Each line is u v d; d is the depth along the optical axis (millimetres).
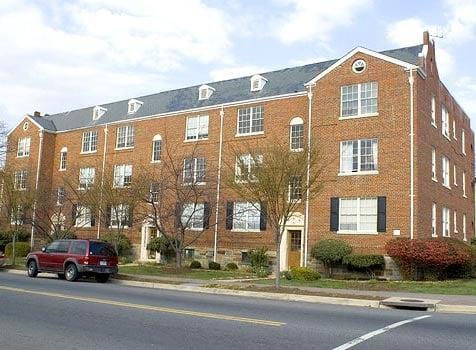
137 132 39094
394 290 19188
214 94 36750
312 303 16219
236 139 32781
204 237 32906
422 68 26766
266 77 35500
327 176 27500
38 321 10875
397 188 25453
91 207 31906
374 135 26469
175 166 32375
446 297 17000
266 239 30188
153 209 30344
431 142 27969
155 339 9188
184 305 13977
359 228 26312
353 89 27594
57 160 45188
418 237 24781
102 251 23141
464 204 36188
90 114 45500
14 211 33188
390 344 9117
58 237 33969
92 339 9125
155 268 29266
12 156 46688
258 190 20219
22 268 28953
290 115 30688
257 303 15289
